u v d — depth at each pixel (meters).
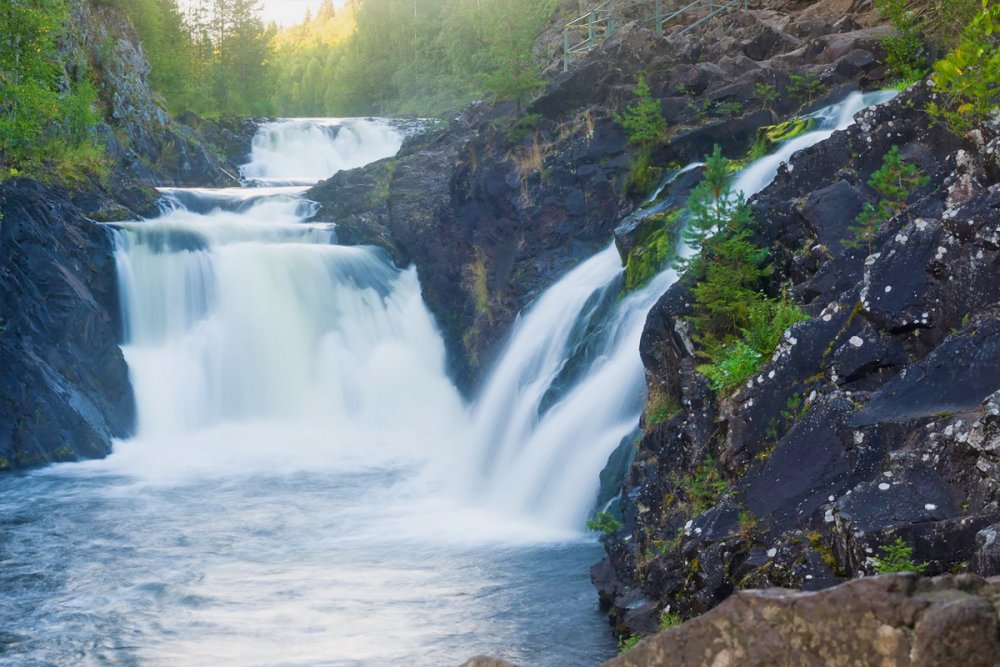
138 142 35.28
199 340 24.20
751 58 21.06
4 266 21.72
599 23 31.14
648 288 15.38
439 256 25.62
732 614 2.77
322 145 43.06
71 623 10.79
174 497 16.95
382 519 15.08
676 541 8.85
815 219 10.45
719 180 11.34
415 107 59.06
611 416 14.18
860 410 7.34
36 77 28.28
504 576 11.83
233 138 42.00
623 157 20.31
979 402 6.73
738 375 9.25
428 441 21.97
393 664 9.38
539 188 21.27
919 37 17.30
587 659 9.26
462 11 59.62
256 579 12.22
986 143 8.98
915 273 7.97
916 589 2.62
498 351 20.47
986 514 5.91
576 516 13.61
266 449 21.17
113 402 22.30
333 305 25.64
